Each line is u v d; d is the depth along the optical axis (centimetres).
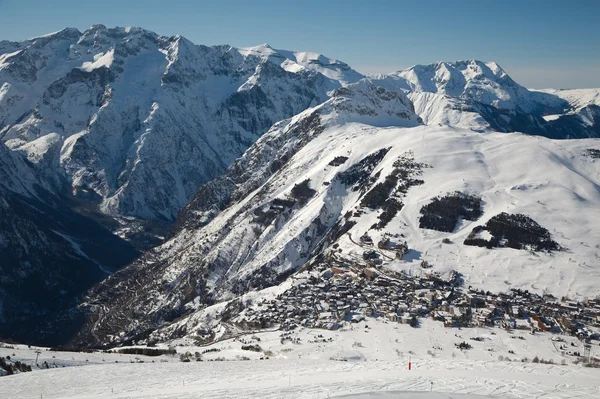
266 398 7044
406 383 7788
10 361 11138
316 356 12362
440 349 12600
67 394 8456
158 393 7869
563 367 10125
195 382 8788
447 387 7581
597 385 7969
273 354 12888
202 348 15050
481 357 11975
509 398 7131
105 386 8806
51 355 12325
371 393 7188
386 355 12194
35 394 8500
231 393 7356
